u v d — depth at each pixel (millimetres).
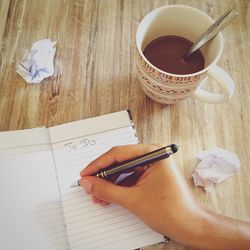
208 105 410
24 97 401
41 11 446
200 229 314
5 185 357
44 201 354
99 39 436
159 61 370
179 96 360
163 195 316
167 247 344
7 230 341
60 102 402
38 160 368
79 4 452
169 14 354
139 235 344
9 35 431
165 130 396
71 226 347
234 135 399
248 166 386
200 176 373
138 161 311
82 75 416
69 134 380
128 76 418
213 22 342
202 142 394
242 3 466
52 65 415
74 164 369
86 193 358
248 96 418
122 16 449
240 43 443
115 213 352
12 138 373
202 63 369
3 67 413
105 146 377
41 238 340
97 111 401
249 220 363
